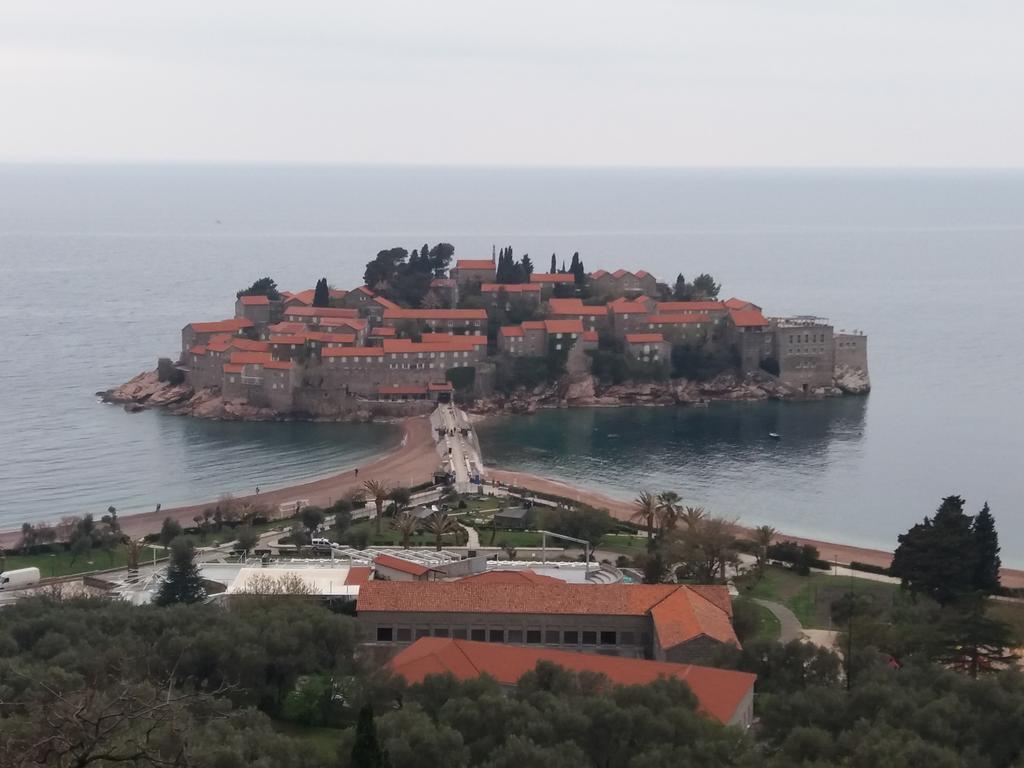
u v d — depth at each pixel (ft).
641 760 425.28
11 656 536.42
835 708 486.38
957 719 474.49
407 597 609.83
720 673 510.99
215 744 415.85
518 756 417.90
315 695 516.32
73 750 206.80
